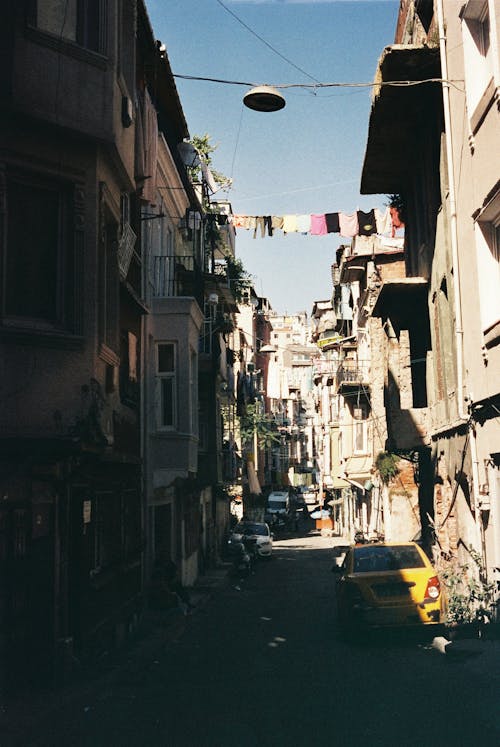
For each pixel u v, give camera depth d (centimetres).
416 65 1501
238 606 2000
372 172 1988
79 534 1158
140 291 1788
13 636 959
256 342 7525
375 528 3656
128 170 1213
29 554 996
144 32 1523
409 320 2014
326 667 1087
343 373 4056
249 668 1117
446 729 716
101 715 860
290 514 7300
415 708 805
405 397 1936
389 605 1256
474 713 762
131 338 1670
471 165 1251
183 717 835
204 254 3045
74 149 1063
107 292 1219
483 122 1168
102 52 1099
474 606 1180
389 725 747
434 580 1279
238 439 5212
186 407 1969
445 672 983
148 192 1623
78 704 911
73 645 1118
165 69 1745
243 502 5431
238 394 4662
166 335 1977
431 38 1493
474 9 1216
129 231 1391
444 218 1531
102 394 1068
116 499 1463
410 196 2008
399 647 1228
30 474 983
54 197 1057
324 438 7256
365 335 4053
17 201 1023
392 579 1274
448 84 1359
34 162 1018
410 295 1895
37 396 989
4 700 919
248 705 877
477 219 1208
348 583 1298
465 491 1494
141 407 1805
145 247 1884
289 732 746
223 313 3409
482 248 1216
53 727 808
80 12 1094
